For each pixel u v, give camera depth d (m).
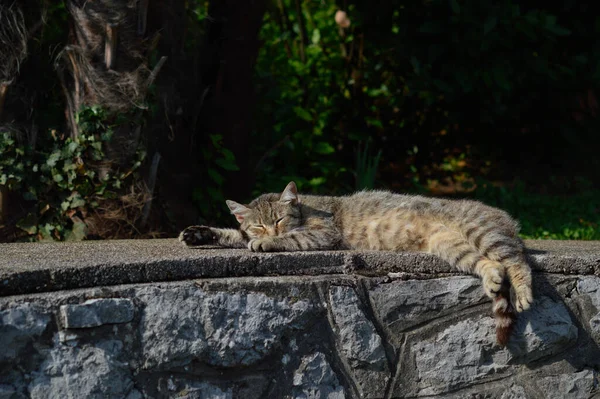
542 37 9.77
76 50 6.83
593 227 8.93
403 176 10.77
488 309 5.24
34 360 4.21
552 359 5.32
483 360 5.22
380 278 5.12
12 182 6.81
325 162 9.70
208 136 8.19
